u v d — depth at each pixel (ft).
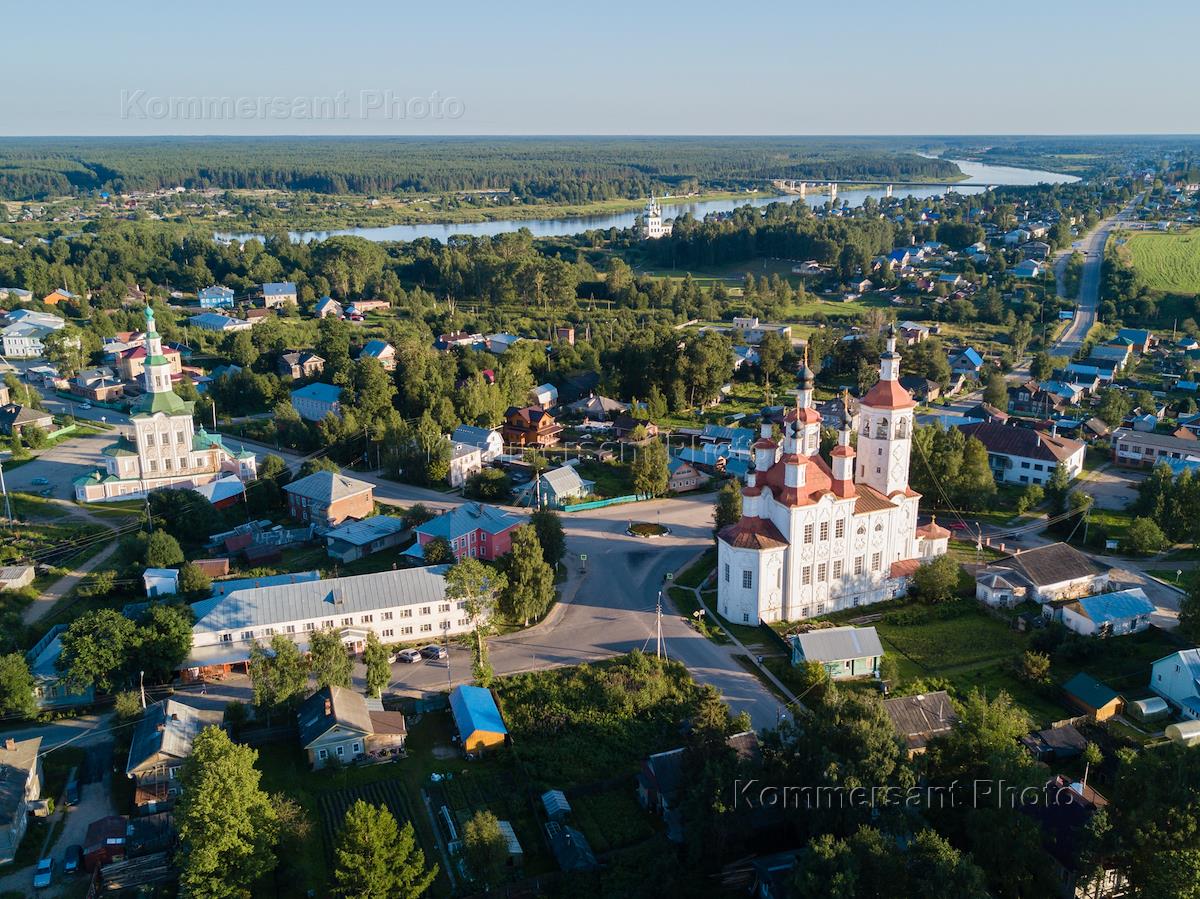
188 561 461.37
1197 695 338.75
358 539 483.51
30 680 342.44
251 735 328.90
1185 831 231.50
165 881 264.11
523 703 352.49
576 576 465.06
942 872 219.00
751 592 410.93
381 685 348.79
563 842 274.16
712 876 263.70
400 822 290.35
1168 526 501.56
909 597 442.50
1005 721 285.02
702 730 279.69
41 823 286.25
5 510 535.19
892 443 430.20
